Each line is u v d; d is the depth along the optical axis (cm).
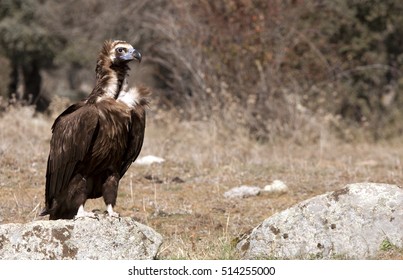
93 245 1683
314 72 4306
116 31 5744
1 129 3494
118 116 1742
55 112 4059
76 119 1755
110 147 1748
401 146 4212
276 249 1795
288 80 4172
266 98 4028
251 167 3061
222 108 4012
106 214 1777
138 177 2812
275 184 2664
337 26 4831
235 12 4209
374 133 4772
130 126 1775
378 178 2884
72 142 1755
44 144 3375
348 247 1769
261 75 4038
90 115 1734
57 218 1847
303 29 4388
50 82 7775
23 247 1661
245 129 3878
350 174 2950
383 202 1794
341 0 4828
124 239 1700
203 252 1855
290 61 4212
